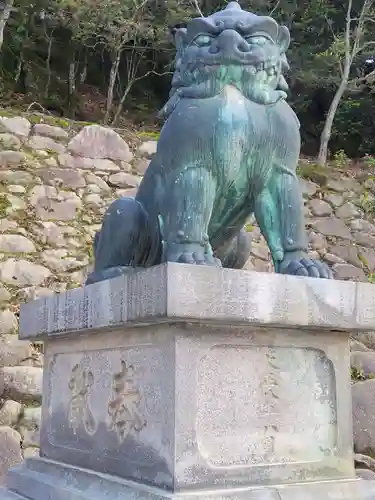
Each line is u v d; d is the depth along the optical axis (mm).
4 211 5695
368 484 2027
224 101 2154
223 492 1784
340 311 2021
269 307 1889
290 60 10844
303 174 7000
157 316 1776
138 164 6445
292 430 2021
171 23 10398
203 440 1863
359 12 10820
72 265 5730
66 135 6238
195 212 2115
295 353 2078
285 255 2203
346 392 2133
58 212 5910
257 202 2266
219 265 2055
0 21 9500
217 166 2143
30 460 2707
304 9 11422
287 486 1912
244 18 2213
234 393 1941
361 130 11438
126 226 2373
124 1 10344
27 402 4594
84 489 2141
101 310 2096
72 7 10258
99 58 12773
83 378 2439
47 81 11844
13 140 6016
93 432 2303
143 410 1991
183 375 1845
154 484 1878
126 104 12461
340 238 6859
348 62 9633
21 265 5516
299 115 12016
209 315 1783
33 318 2691
